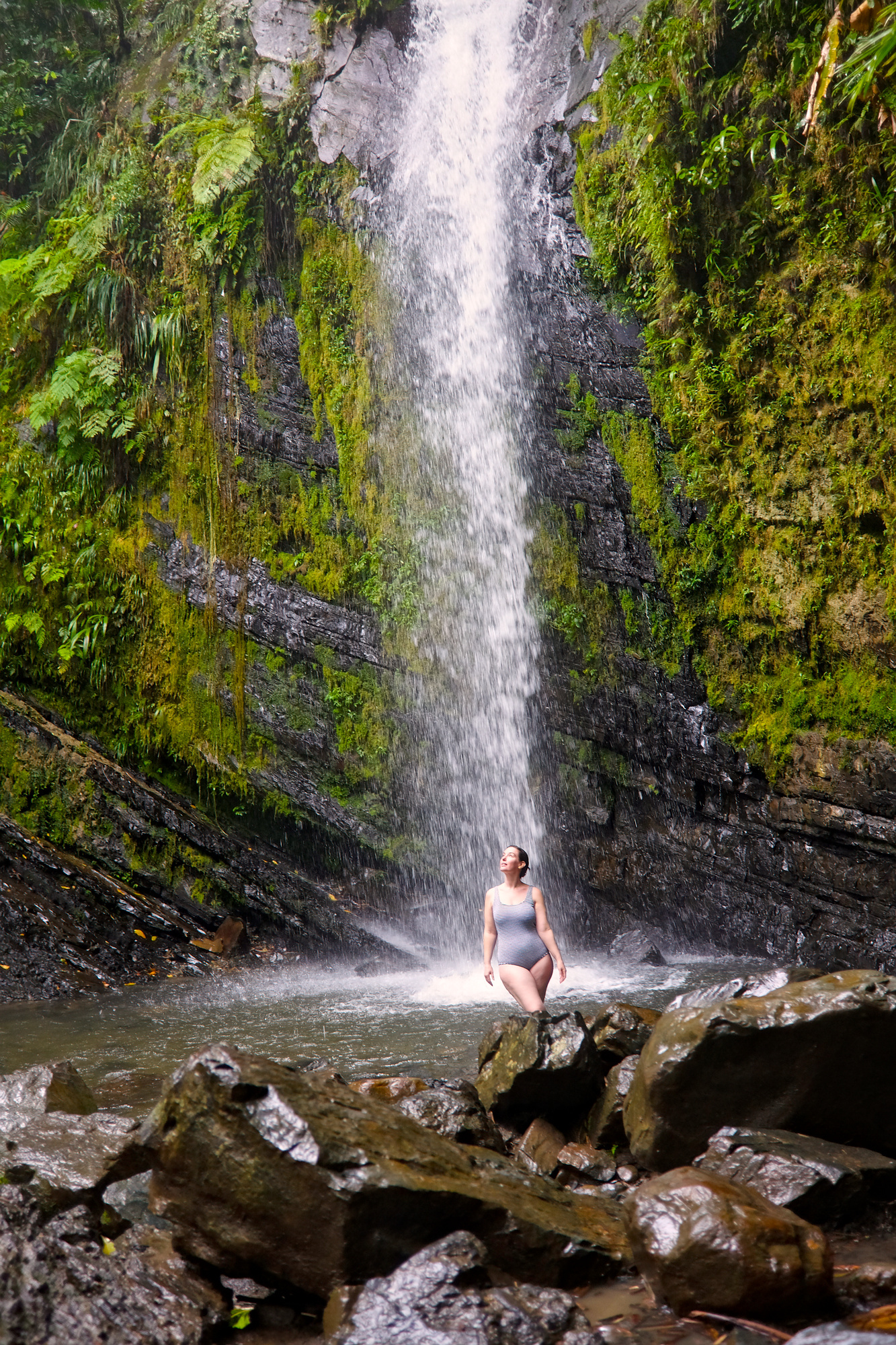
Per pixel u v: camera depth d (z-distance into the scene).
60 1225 3.51
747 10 8.38
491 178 10.96
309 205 12.43
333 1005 8.88
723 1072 4.00
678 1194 3.25
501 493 11.31
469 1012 8.27
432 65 11.97
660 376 9.50
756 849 9.45
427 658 11.99
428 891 12.18
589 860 11.12
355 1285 3.21
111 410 13.28
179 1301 3.22
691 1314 3.05
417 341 11.83
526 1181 3.80
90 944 10.83
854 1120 4.01
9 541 13.46
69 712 13.48
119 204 13.22
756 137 8.48
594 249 9.87
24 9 14.87
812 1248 3.07
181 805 13.11
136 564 13.40
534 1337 2.83
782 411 8.75
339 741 12.53
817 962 8.85
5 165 15.09
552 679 11.11
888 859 8.27
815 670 8.88
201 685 13.15
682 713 9.99
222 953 11.58
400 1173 3.33
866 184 7.96
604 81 9.84
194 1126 3.42
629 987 8.61
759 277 8.80
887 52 6.38
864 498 8.23
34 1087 5.07
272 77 12.77
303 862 13.11
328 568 12.55
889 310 7.98
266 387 12.79
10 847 11.47
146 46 14.52
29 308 13.88
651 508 9.96
